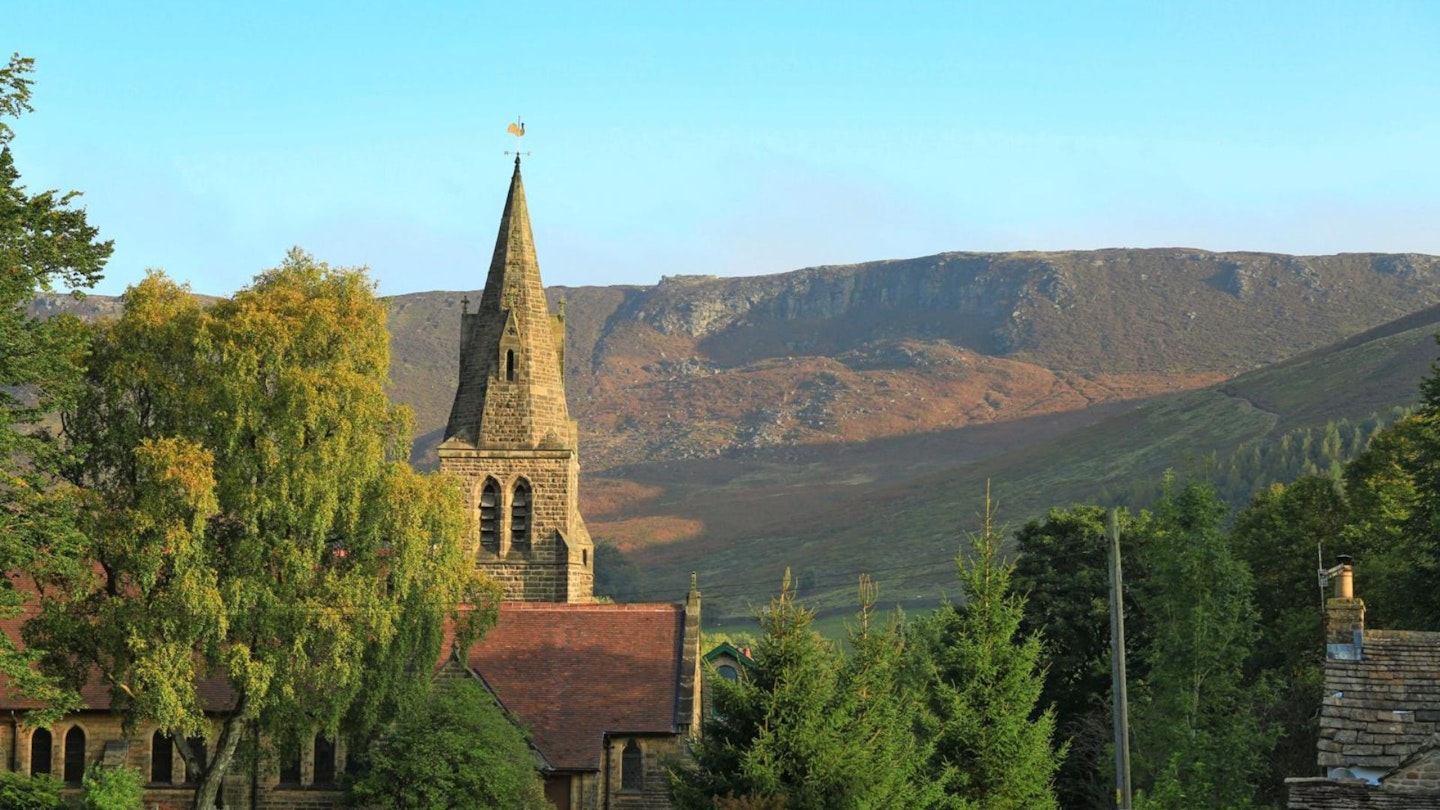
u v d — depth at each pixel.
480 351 93.19
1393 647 43.72
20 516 58.72
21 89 60.38
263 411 65.75
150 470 63.31
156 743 75.50
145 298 67.38
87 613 66.00
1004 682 56.97
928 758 57.31
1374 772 40.78
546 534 91.06
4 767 74.75
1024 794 56.34
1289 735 67.06
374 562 67.50
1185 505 67.25
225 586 64.38
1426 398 85.31
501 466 91.50
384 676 67.88
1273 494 107.75
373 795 67.00
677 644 79.50
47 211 61.50
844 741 54.66
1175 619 66.38
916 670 77.50
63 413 66.75
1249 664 88.44
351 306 67.88
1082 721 83.12
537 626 81.00
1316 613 85.62
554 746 74.12
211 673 67.00
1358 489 101.44
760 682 54.94
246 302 66.94
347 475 66.19
